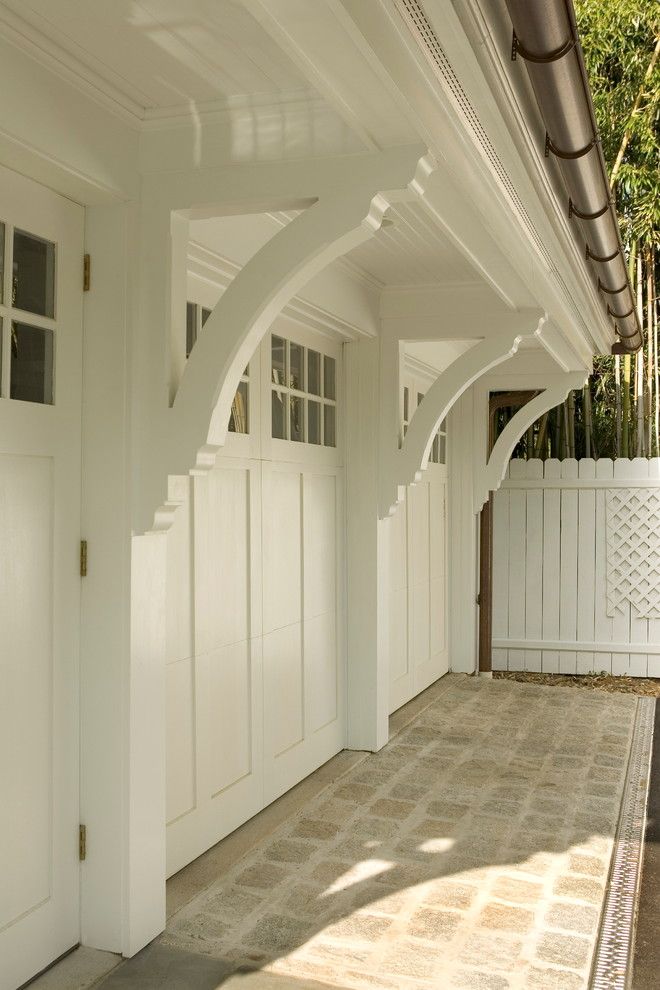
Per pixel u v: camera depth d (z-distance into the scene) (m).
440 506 7.72
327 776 4.95
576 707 6.72
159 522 2.93
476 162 2.69
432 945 3.06
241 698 4.19
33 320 2.71
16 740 2.67
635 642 8.11
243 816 4.20
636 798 4.65
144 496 2.91
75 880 2.95
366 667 5.46
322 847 3.92
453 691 7.23
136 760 2.95
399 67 2.13
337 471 5.38
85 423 2.95
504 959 2.97
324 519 5.21
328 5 1.88
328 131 2.65
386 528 5.59
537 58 2.09
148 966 2.88
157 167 2.88
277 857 3.81
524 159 2.81
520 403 8.01
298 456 4.82
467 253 3.62
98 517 2.94
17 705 2.67
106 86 2.66
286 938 3.09
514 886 3.54
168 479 2.88
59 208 2.80
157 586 3.06
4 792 2.62
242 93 2.70
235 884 3.54
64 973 2.81
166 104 2.79
